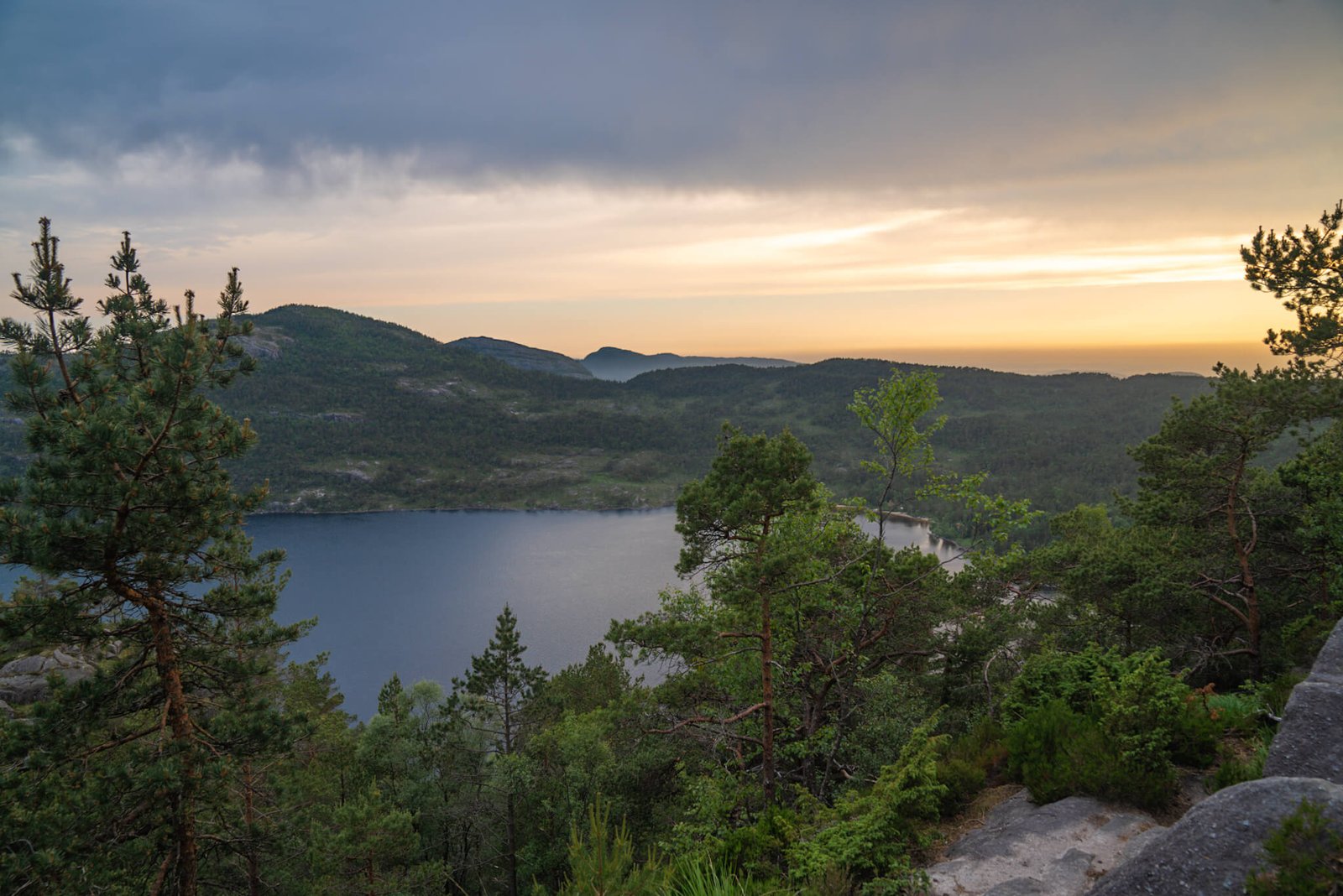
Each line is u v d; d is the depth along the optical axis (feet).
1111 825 23.49
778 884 23.24
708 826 42.96
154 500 38.40
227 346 41.22
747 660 54.65
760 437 49.42
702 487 49.67
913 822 26.76
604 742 73.56
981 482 46.78
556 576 563.48
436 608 486.38
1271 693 30.12
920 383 46.52
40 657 84.94
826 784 46.55
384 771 105.81
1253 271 57.67
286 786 51.80
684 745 62.90
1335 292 53.42
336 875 68.59
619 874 16.49
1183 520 66.28
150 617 39.34
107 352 39.68
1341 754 17.72
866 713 50.96
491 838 95.14
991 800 28.96
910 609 56.34
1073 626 75.05
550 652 391.45
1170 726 26.50
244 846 46.52
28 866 33.76
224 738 42.16
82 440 34.71
